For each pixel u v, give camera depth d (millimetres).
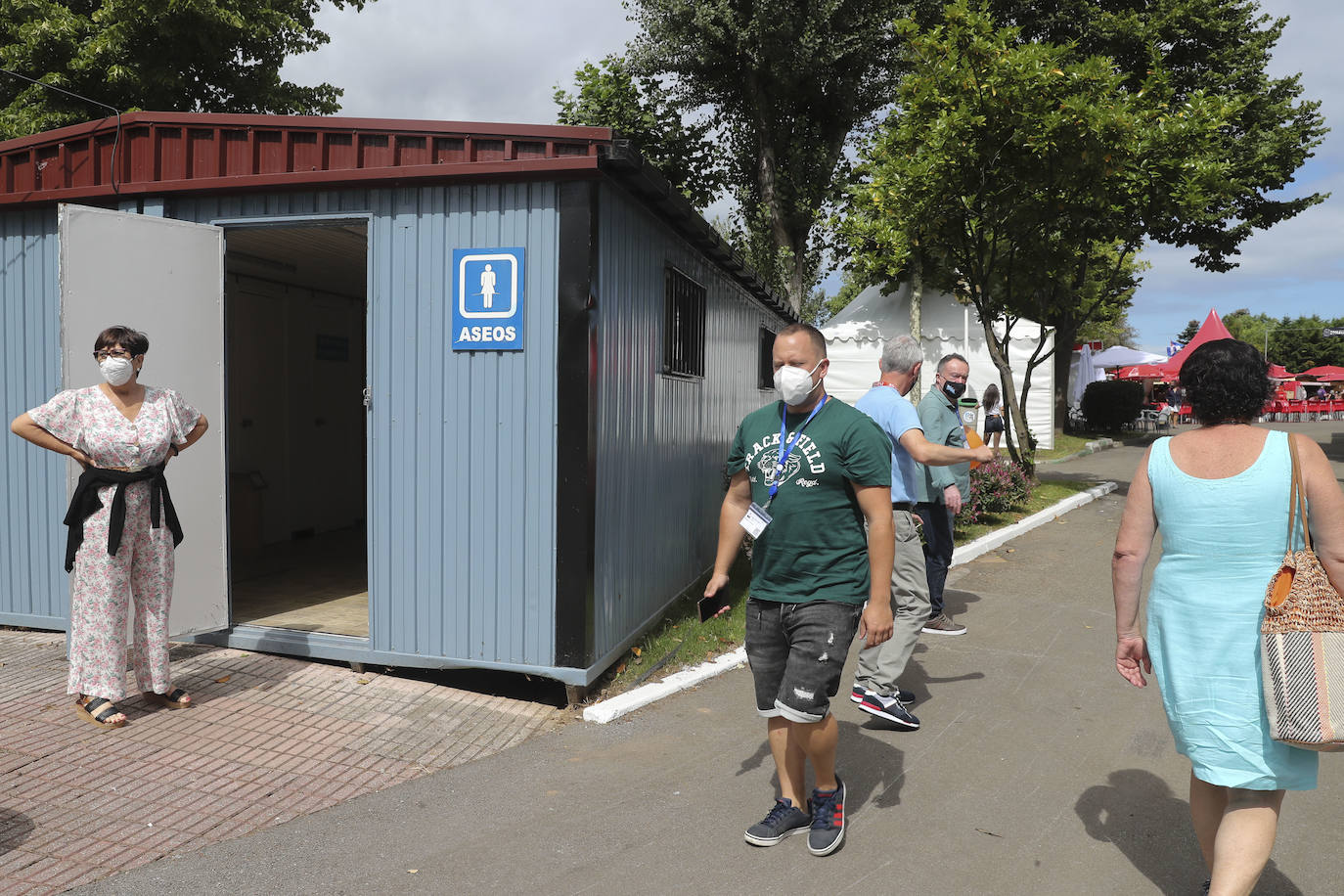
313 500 10016
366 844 3348
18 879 3053
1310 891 3021
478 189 4863
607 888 3061
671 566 6582
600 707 4719
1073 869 3195
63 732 4336
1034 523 10633
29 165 5723
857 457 3064
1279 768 2418
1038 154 10742
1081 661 5723
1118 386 26406
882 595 3078
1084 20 19438
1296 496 2430
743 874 3162
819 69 18797
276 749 4199
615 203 5070
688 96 20281
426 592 5027
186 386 5133
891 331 19938
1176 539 2598
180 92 14969
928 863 3238
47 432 4312
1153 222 12828
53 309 5762
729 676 5434
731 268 8125
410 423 5016
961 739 4445
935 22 18016
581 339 4703
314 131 5066
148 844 3318
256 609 6254
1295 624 2328
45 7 13930
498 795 3781
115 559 4387
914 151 12109
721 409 8289
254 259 7965
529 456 4824
